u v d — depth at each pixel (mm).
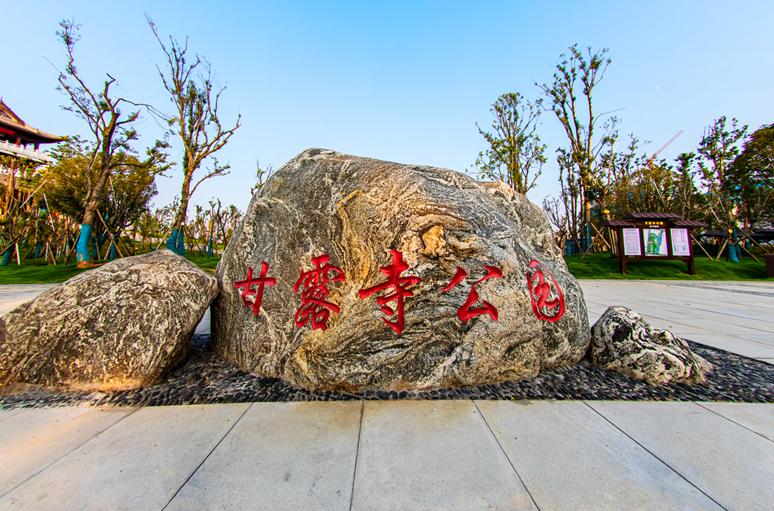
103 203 19719
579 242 25562
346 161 3910
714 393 3244
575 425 2660
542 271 3646
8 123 24688
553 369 3672
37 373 3375
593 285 13336
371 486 2018
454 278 3162
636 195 24547
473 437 2496
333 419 2748
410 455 2295
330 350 3248
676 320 6609
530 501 1901
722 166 22766
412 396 3094
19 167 20656
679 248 16656
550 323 3582
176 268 3877
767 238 27484
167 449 2383
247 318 3836
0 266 17391
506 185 4598
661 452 2336
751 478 2084
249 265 4027
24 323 3455
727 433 2568
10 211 18500
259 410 2916
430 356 3166
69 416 2857
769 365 4043
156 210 29828
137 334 3406
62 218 21281
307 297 3475
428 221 3191
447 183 3746
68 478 2102
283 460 2254
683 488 2004
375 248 3250
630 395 3186
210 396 3189
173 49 16312
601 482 2045
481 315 3184
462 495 1945
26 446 2438
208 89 17375
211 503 1901
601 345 3867
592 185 22078
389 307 3148
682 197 23156
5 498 1935
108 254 19047
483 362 3211
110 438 2525
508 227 3543
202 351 4434
